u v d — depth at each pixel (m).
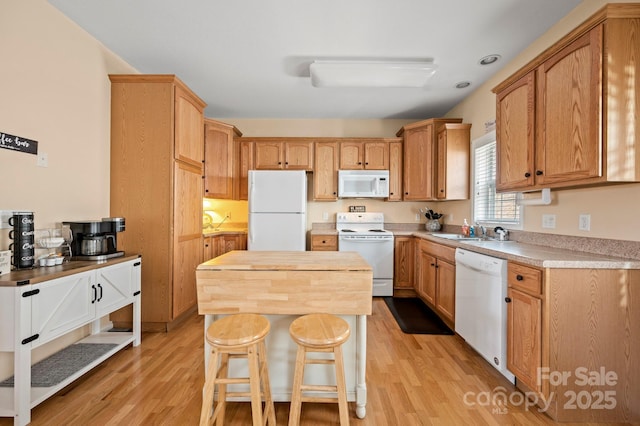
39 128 1.91
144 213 2.53
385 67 2.58
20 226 1.66
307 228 4.29
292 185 3.69
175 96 2.56
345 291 1.48
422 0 1.88
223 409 1.39
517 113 2.00
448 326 2.73
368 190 3.99
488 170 3.02
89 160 2.31
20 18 1.79
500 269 1.79
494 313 1.85
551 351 1.47
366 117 4.24
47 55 1.95
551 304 1.47
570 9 1.95
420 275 3.41
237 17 2.06
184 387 1.75
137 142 2.52
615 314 1.47
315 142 4.05
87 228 2.02
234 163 4.04
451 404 1.61
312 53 2.52
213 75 2.94
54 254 1.87
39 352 1.87
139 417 1.49
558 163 1.65
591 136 1.44
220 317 1.62
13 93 1.76
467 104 3.44
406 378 1.87
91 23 2.15
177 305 2.62
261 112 4.06
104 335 2.29
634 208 1.52
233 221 4.25
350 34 2.25
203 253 3.25
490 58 2.57
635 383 1.47
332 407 1.59
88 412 1.53
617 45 1.38
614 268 1.46
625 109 1.39
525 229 2.38
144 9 1.99
